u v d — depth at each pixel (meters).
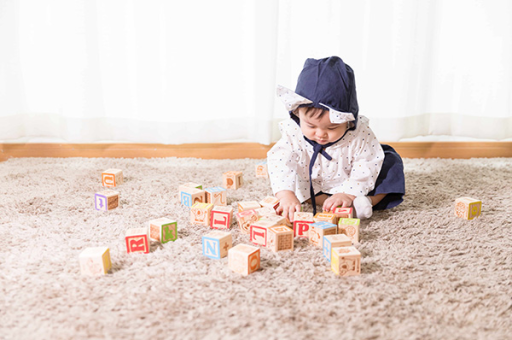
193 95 2.27
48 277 1.13
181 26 2.18
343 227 1.32
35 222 1.48
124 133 2.35
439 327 0.95
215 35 2.21
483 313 1.00
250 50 2.24
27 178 1.97
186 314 0.98
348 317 0.97
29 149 2.36
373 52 2.21
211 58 2.24
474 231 1.43
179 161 2.29
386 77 2.24
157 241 1.35
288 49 2.21
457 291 1.08
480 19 2.21
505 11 2.16
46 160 2.27
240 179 1.90
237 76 2.27
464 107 2.31
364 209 1.50
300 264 1.20
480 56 2.24
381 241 1.35
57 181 1.94
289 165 1.62
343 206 1.50
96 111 2.28
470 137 2.34
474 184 1.92
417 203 1.70
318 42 2.22
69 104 2.25
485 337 0.92
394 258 1.24
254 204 1.53
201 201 1.66
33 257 1.23
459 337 0.91
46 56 2.26
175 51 2.20
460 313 0.99
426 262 1.23
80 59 2.20
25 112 2.31
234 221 1.52
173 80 2.23
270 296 1.05
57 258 1.23
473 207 1.53
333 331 0.93
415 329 0.94
